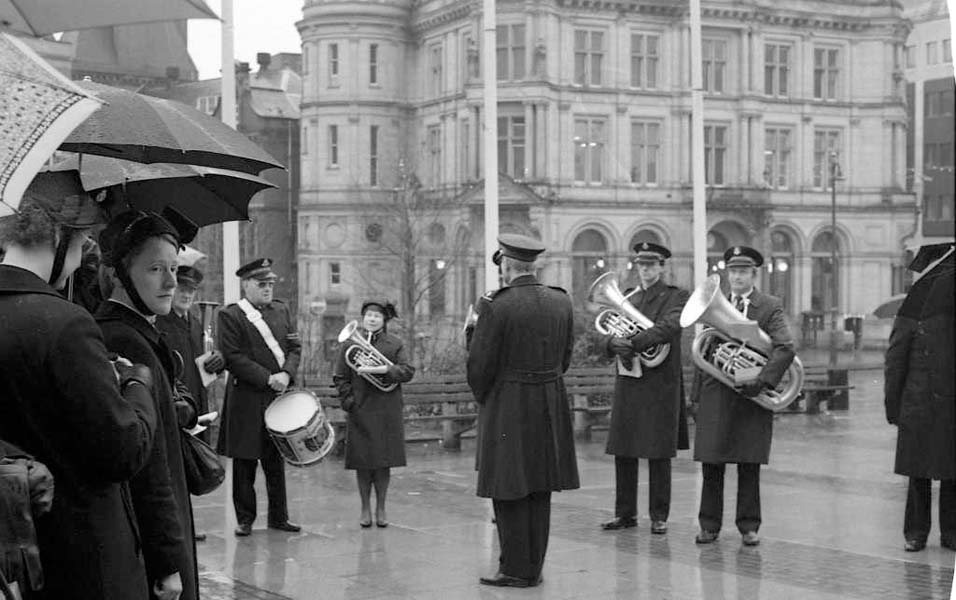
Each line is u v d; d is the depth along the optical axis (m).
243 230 61.97
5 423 3.83
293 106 65.81
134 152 4.86
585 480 13.90
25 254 3.93
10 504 3.54
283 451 10.18
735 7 53.16
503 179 49.81
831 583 8.50
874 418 21.17
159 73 76.25
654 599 8.11
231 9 12.94
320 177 57.19
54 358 3.76
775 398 9.78
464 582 8.70
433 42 55.69
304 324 31.17
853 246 56.12
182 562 4.37
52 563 3.94
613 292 10.65
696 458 9.88
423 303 52.41
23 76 3.24
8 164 3.08
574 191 51.16
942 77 53.69
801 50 55.31
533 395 8.44
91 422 3.78
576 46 51.69
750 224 53.47
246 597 8.26
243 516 10.55
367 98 56.69
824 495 12.54
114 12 4.97
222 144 4.70
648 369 10.48
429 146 56.19
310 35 57.59
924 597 8.04
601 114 51.84
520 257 8.58
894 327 9.59
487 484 8.38
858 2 55.88
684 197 52.69
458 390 17.03
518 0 50.25
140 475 4.30
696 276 18.06
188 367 9.47
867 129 56.22
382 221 55.06
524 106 50.41
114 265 4.58
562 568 9.11
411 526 11.01
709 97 53.28
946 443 9.30
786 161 55.34
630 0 51.72
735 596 8.14
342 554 9.73
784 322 9.77
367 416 10.80
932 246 9.41
